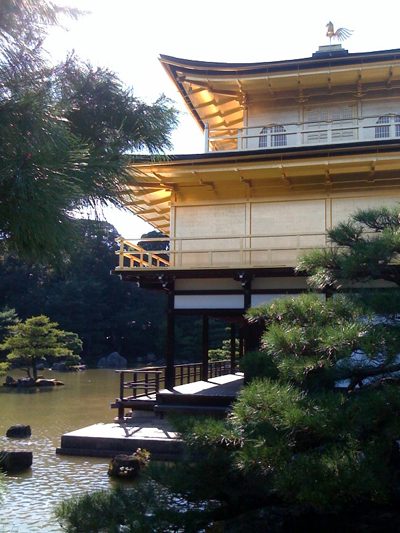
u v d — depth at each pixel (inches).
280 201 644.7
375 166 587.5
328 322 236.4
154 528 218.1
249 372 290.8
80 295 2301.9
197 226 662.5
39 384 1294.3
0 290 2347.4
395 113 685.3
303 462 198.4
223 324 2158.0
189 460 252.2
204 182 653.9
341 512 245.8
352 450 200.8
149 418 616.4
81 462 487.5
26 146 120.2
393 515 244.2
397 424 196.2
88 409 849.5
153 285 695.1
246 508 244.7
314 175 627.8
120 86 184.1
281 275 596.7
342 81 681.0
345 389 251.4
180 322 2237.9
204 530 264.1
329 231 277.7
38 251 131.9
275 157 589.0
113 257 2529.5
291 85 693.3
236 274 597.6
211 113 814.5
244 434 217.3
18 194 117.6
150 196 724.0
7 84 131.3
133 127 180.4
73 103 170.9
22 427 621.0
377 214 276.2
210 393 610.9
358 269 247.8
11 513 341.7
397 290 232.7
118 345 2472.9
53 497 378.3
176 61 688.4
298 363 223.8
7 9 139.6
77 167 138.9
